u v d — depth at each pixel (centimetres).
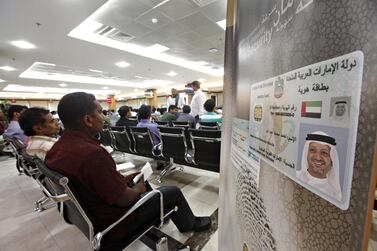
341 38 26
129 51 506
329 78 28
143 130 238
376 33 21
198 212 169
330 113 28
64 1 273
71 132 91
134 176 128
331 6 28
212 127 270
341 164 26
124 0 302
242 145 63
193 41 473
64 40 412
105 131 306
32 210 183
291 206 37
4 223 163
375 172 21
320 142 30
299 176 35
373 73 22
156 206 108
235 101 71
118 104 1920
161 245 117
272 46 44
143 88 1334
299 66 35
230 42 76
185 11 334
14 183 253
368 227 23
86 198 84
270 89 45
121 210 93
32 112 144
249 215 57
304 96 33
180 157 220
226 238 81
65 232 150
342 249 26
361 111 23
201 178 245
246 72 60
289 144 38
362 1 23
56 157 86
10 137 220
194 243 131
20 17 307
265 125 48
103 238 89
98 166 82
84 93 96
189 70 753
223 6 318
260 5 50
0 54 485
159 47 534
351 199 25
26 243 139
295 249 36
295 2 36
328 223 29
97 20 363
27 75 779
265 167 48
